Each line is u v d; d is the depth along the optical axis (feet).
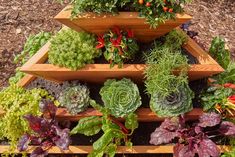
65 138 3.54
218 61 4.06
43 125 3.61
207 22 5.64
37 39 4.36
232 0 6.02
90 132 3.59
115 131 3.62
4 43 5.19
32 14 5.54
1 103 3.81
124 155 3.78
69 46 3.52
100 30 3.51
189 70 3.51
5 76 4.84
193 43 3.66
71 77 3.70
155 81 3.50
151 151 3.69
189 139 3.60
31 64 3.50
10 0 5.70
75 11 3.21
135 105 3.59
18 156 3.83
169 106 3.60
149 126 3.90
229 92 3.69
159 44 3.70
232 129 3.61
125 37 3.47
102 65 3.51
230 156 3.65
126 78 3.68
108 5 3.19
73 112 3.66
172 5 3.26
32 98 3.78
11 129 3.71
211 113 3.59
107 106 3.60
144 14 3.25
